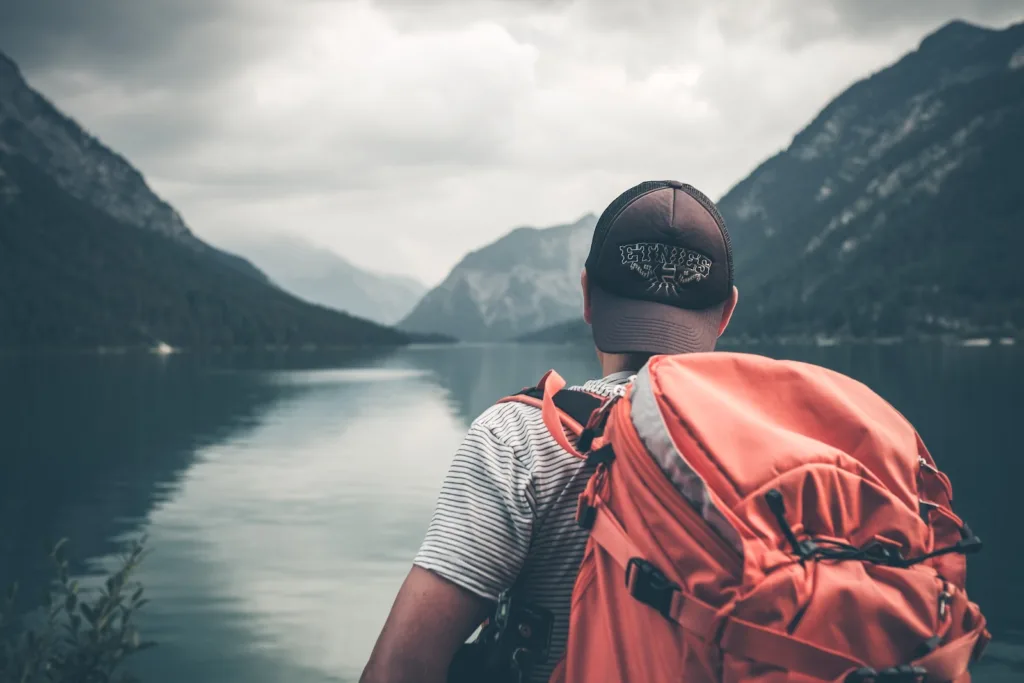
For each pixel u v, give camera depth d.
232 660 6.31
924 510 1.02
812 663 0.86
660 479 0.96
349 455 18.62
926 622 0.90
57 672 3.15
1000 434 22.20
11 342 130.88
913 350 101.81
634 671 0.97
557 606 1.15
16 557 9.63
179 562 9.31
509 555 1.12
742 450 0.95
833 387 1.04
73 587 3.34
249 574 8.78
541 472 1.14
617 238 1.25
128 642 3.28
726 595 0.90
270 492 13.99
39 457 18.98
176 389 43.59
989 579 8.89
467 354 123.81
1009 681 5.99
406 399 36.31
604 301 1.26
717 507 0.90
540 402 1.21
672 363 1.05
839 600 0.87
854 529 0.94
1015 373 50.66
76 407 32.59
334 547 9.99
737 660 0.88
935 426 24.33
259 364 82.00
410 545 10.05
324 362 88.38
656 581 0.93
